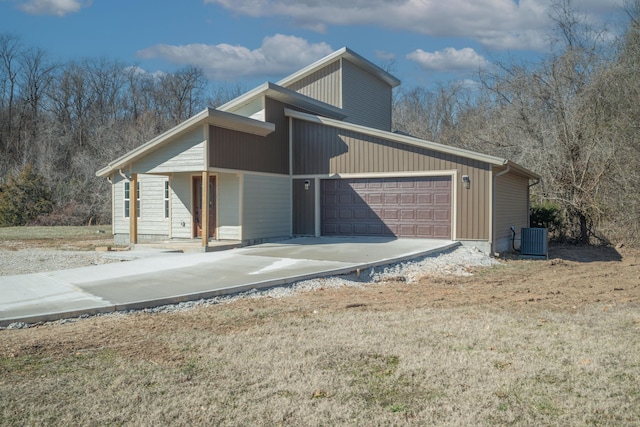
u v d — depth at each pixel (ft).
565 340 19.47
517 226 61.41
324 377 15.65
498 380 15.31
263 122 52.70
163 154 49.98
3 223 99.25
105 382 15.28
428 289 32.30
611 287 33.78
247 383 15.25
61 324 22.61
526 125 85.81
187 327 21.94
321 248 47.21
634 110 62.90
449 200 51.67
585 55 78.69
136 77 167.94
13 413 13.12
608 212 65.72
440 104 141.79
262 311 24.97
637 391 14.56
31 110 148.77
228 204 52.95
